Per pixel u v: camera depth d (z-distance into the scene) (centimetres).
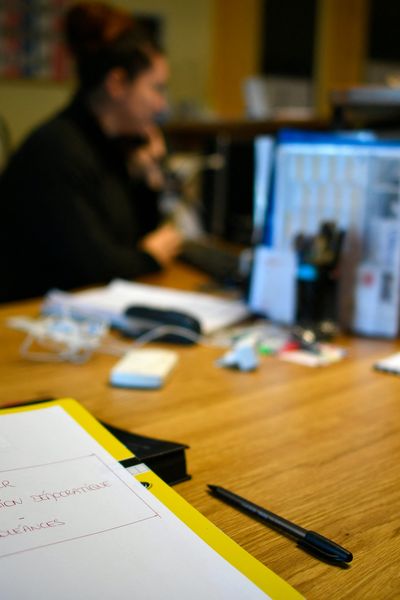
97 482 51
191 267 179
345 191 114
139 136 211
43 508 46
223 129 258
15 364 93
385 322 112
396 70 539
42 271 176
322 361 97
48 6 349
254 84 354
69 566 40
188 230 241
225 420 74
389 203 115
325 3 507
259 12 481
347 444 68
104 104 192
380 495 57
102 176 194
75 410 65
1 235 178
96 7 192
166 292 137
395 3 533
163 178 240
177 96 452
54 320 109
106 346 104
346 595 43
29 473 51
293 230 121
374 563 47
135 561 41
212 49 462
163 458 58
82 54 189
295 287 115
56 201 174
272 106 380
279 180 121
